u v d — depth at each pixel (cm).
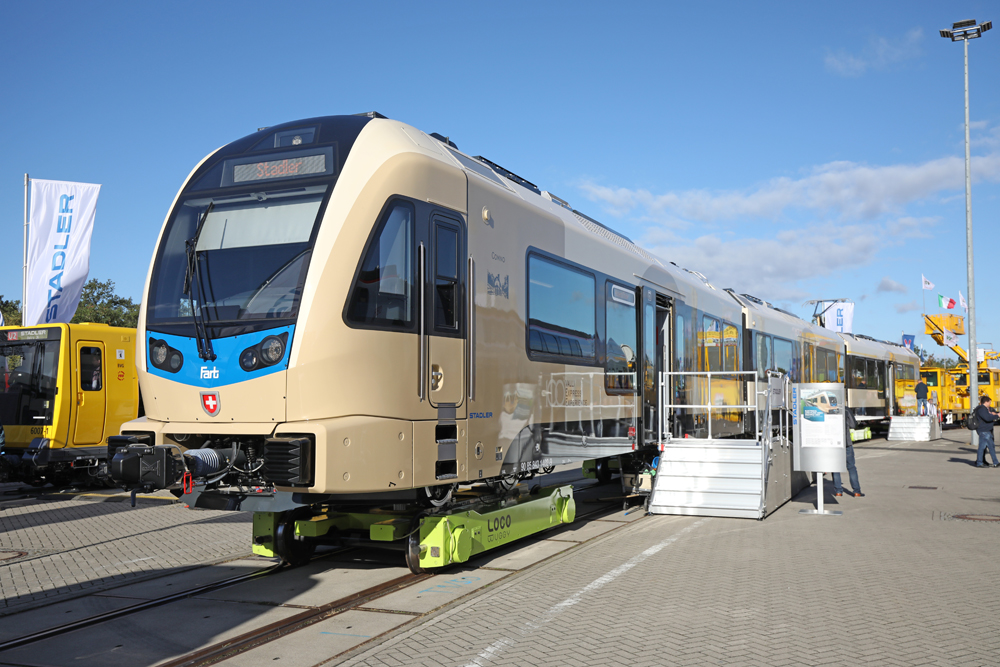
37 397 1504
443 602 638
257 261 643
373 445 620
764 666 471
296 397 599
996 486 1461
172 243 688
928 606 604
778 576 707
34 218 1741
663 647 509
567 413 926
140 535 1016
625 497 1231
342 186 643
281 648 526
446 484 728
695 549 838
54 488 1595
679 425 1324
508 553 841
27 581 760
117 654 523
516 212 834
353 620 591
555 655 495
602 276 1045
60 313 1730
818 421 1111
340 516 784
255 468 641
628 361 1120
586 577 707
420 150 702
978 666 470
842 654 492
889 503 1223
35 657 520
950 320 3794
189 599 660
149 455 607
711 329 1546
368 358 625
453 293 719
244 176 690
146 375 661
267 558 834
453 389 710
